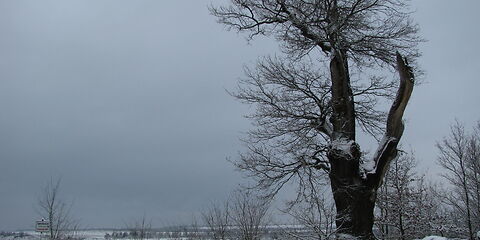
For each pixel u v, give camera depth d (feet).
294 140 48.16
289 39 47.34
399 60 41.98
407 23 48.26
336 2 45.37
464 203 99.91
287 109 48.65
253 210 63.82
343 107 44.91
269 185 48.06
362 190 41.78
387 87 50.42
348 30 46.83
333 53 45.21
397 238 77.20
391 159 43.01
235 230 66.08
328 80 49.34
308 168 46.16
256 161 48.19
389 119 43.29
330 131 46.70
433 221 85.30
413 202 83.15
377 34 47.85
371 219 41.93
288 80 49.24
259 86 50.01
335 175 42.63
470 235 85.61
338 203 42.01
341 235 39.22
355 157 42.39
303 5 45.65
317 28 45.83
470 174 101.76
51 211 77.00
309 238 37.37
